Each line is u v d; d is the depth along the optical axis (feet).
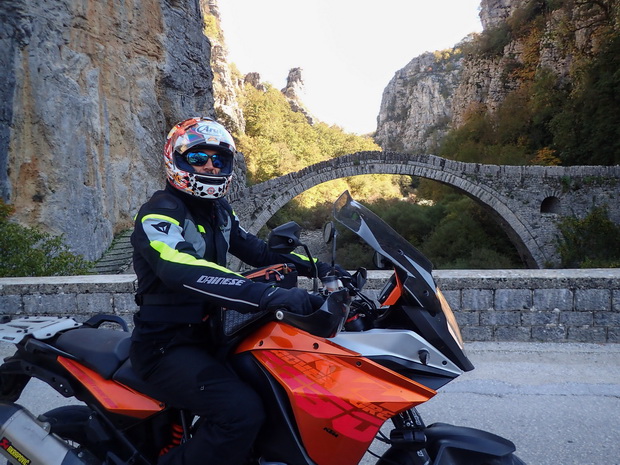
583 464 9.37
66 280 17.34
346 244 117.80
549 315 15.62
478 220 142.31
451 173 119.03
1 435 7.11
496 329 15.80
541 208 124.16
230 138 6.97
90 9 71.61
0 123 57.06
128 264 65.62
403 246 6.75
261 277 6.73
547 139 165.89
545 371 13.55
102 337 7.57
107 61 75.10
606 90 133.69
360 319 6.54
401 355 5.97
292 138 332.39
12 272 26.89
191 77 101.71
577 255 112.68
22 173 59.41
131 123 79.46
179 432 7.19
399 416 6.24
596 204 118.11
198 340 6.70
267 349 6.28
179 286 5.96
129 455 7.16
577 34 168.76
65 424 7.43
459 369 6.17
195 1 107.24
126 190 76.59
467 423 10.98
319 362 6.02
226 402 6.17
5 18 58.70
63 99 64.13
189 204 6.91
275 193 116.47
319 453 6.05
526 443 10.14
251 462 6.73
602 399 11.91
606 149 136.05
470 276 15.84
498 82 226.58
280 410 6.20
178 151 6.66
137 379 6.90
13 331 7.50
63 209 62.18
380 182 318.86
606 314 15.47
